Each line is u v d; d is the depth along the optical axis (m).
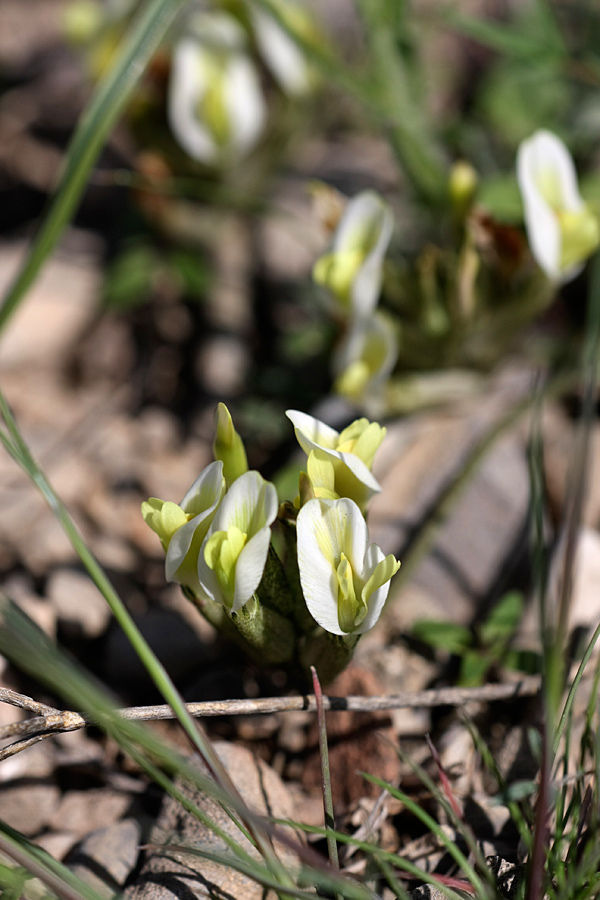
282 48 0.48
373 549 0.33
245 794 0.35
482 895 0.32
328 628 0.33
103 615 0.40
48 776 0.37
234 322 0.54
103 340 0.55
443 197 0.46
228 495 0.33
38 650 0.32
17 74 0.71
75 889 0.32
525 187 0.40
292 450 0.45
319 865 0.31
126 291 0.51
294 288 0.53
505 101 0.56
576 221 0.41
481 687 0.36
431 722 0.37
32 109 0.69
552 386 0.44
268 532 0.32
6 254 0.57
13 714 0.38
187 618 0.40
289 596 0.34
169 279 0.55
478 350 0.44
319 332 0.47
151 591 0.42
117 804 0.36
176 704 0.32
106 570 0.42
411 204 0.48
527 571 0.41
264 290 0.55
